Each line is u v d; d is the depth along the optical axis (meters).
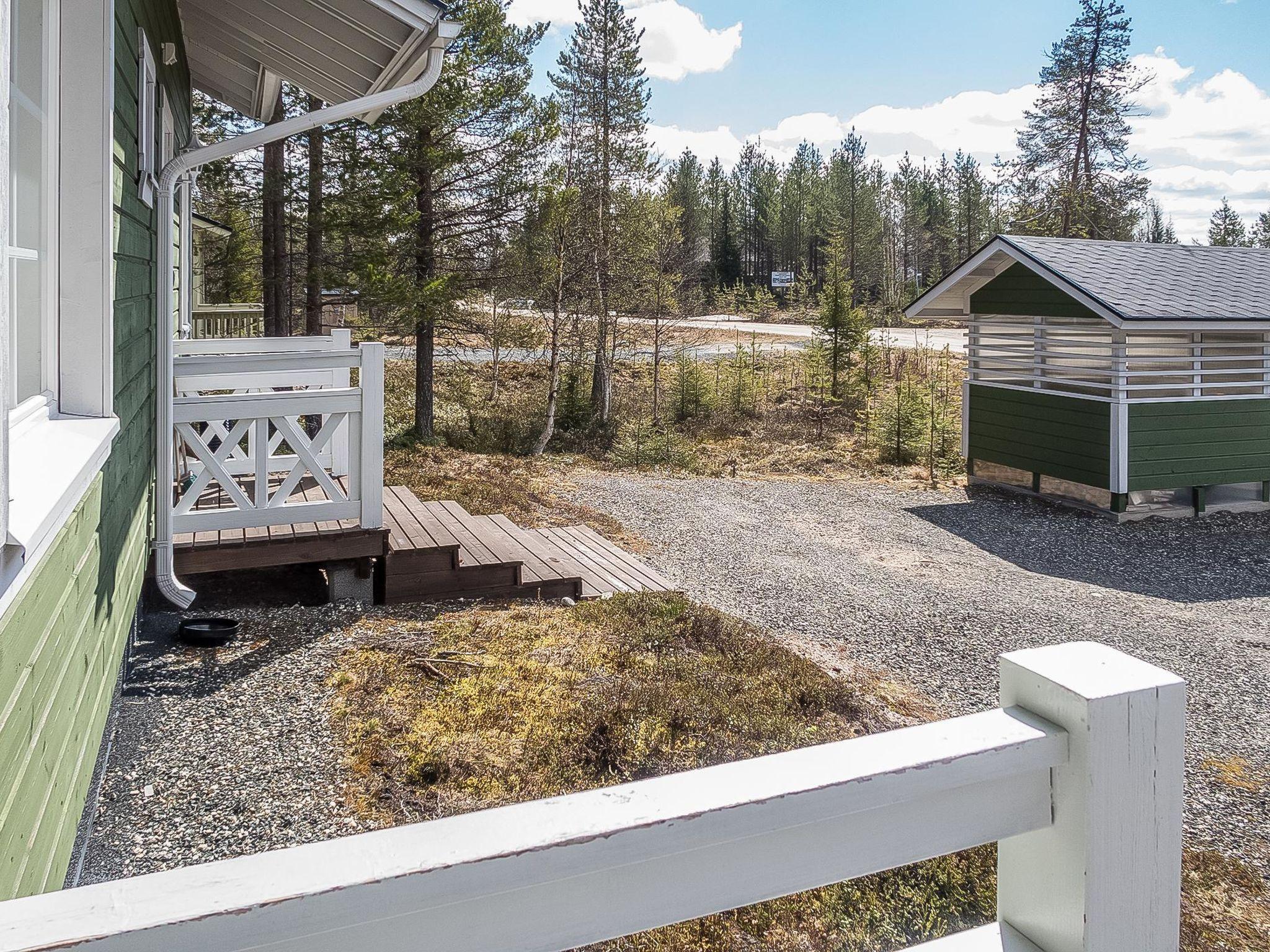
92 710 2.66
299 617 5.81
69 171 2.88
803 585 8.45
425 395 17.17
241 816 3.56
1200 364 11.31
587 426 19.91
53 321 2.84
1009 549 10.23
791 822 0.84
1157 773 1.00
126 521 3.78
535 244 17.48
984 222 56.62
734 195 62.84
